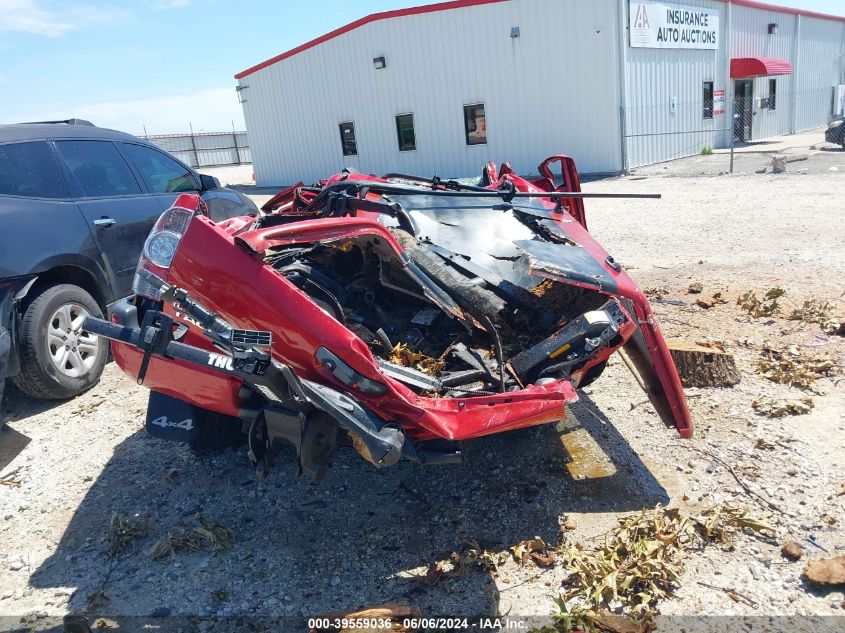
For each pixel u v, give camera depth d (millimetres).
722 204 11578
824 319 5383
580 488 3590
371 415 2812
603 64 17531
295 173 24281
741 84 24781
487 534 3295
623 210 11883
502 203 4770
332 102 22344
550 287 4215
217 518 3537
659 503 3381
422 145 21016
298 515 3533
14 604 2994
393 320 3965
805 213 10055
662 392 3766
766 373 4637
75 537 3459
